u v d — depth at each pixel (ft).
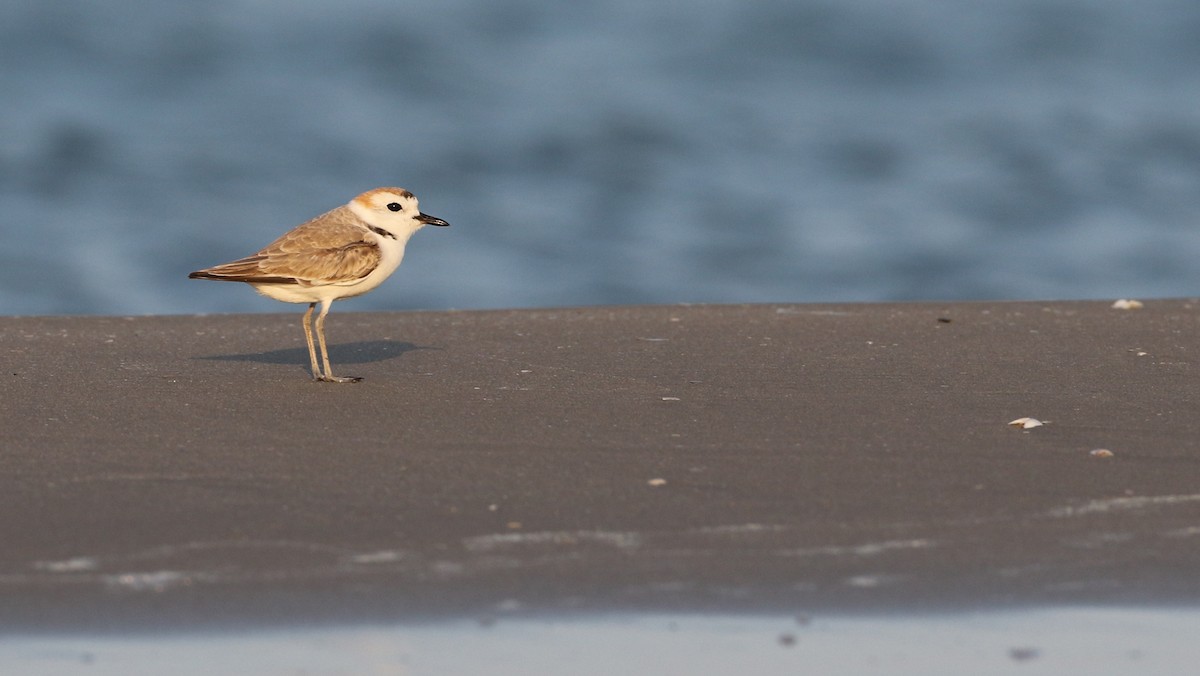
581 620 23.88
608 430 34.81
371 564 25.85
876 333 48.60
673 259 94.94
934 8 171.53
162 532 27.12
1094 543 27.12
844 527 27.89
